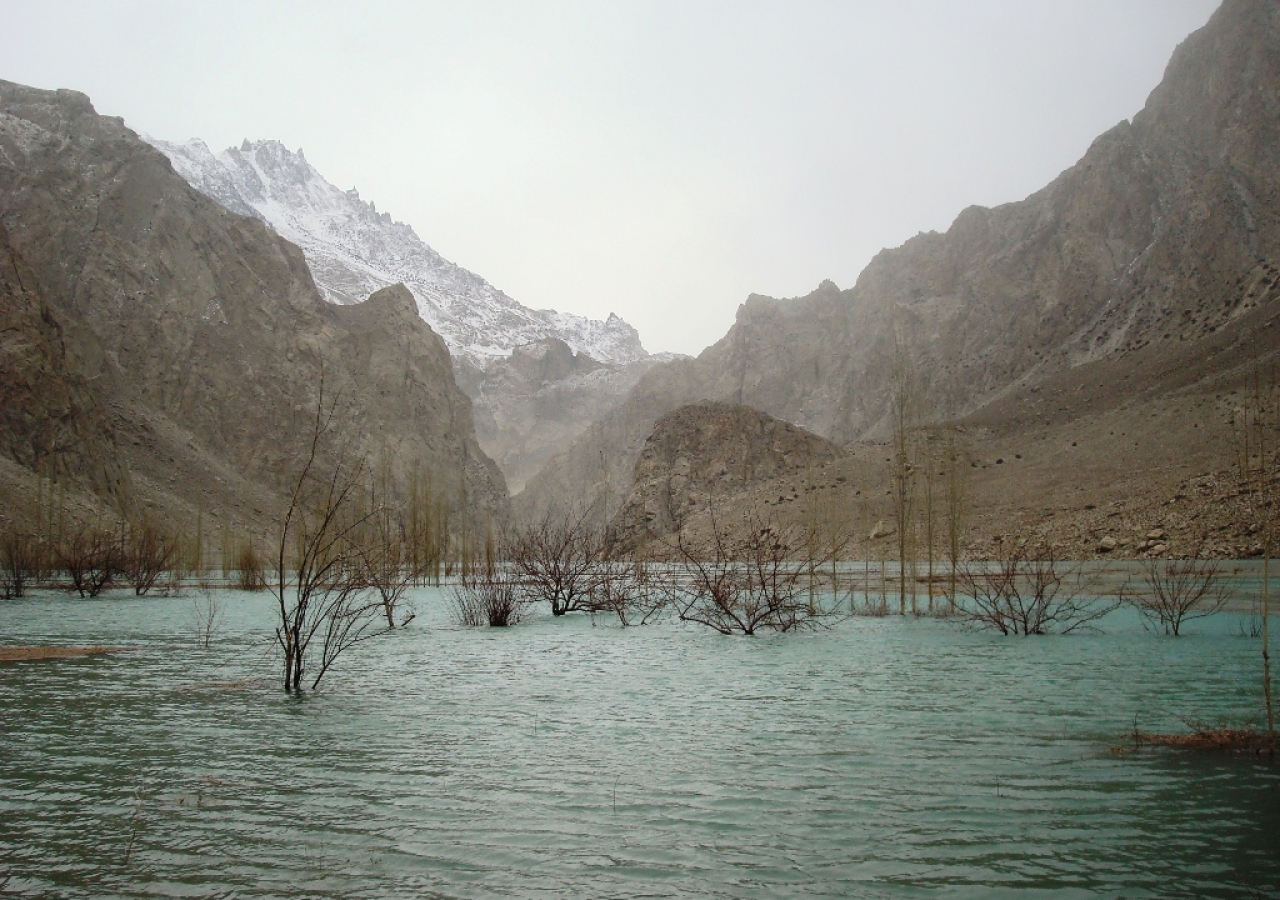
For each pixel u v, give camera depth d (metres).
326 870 6.73
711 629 24.95
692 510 89.62
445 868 6.74
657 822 7.72
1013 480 64.69
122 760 9.84
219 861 6.92
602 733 11.16
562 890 6.35
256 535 84.62
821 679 15.47
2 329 74.81
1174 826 7.57
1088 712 12.17
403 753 10.13
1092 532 48.53
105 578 42.09
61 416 74.81
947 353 162.62
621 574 32.16
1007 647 19.78
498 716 12.30
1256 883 6.41
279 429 106.00
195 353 105.19
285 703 13.37
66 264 100.69
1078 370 111.75
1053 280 150.25
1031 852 7.01
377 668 17.20
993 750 10.09
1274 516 37.53
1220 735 10.59
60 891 6.38
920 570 46.44
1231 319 99.12
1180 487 50.03
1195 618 23.83
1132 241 145.38
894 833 7.43
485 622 27.58
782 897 6.21
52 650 19.95
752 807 8.10
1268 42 140.50
